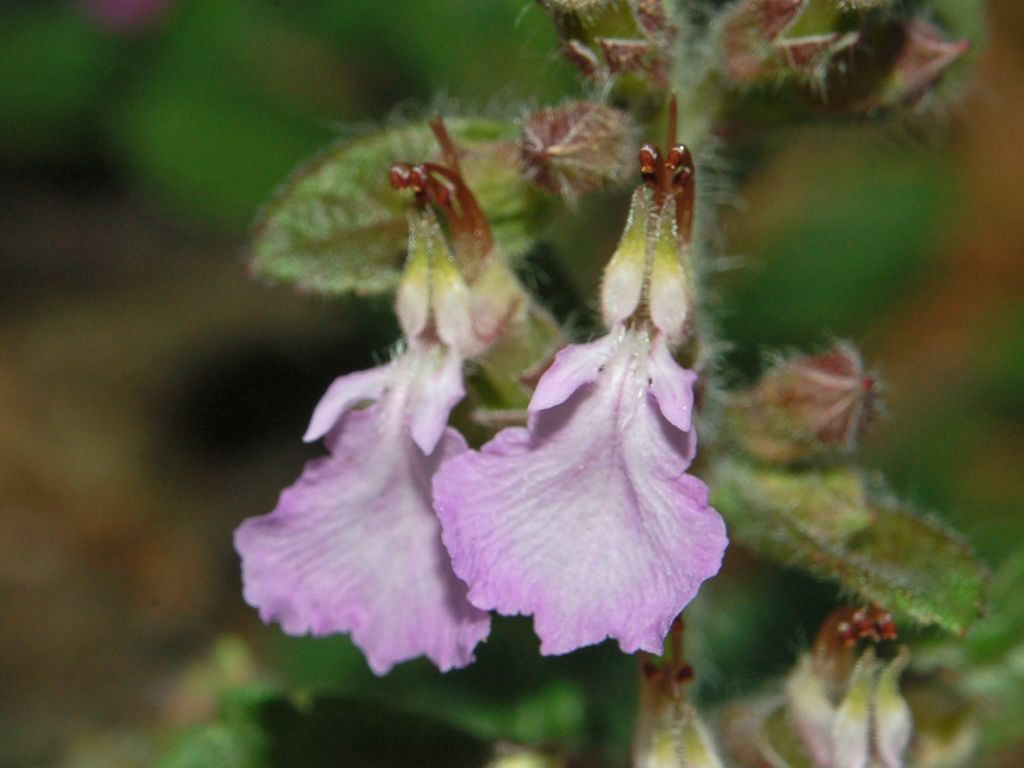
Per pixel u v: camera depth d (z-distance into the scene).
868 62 0.06
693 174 0.06
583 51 0.06
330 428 0.06
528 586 0.05
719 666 0.09
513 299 0.06
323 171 0.06
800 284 0.11
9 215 0.17
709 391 0.06
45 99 0.15
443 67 0.11
